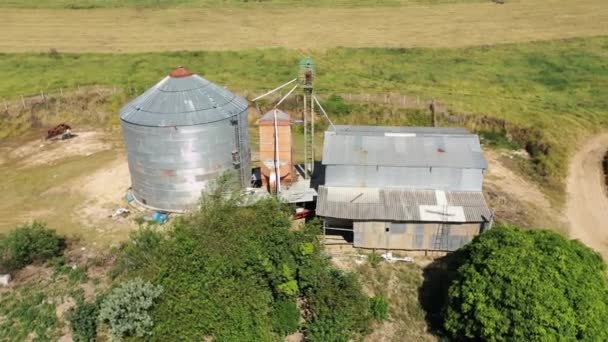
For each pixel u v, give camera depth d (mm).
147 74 66562
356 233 33406
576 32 84688
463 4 104250
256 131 53969
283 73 67375
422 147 35531
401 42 81312
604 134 52219
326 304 27500
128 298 25172
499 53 76062
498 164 47188
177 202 36781
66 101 58406
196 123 34438
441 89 62906
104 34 85250
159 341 25016
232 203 30516
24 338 26812
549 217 38844
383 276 31625
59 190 42156
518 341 23438
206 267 26359
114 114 57531
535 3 103875
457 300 26281
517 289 24156
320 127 54781
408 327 28703
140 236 30453
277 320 27594
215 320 25891
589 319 23469
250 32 86875
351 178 35125
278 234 28422
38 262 32000
